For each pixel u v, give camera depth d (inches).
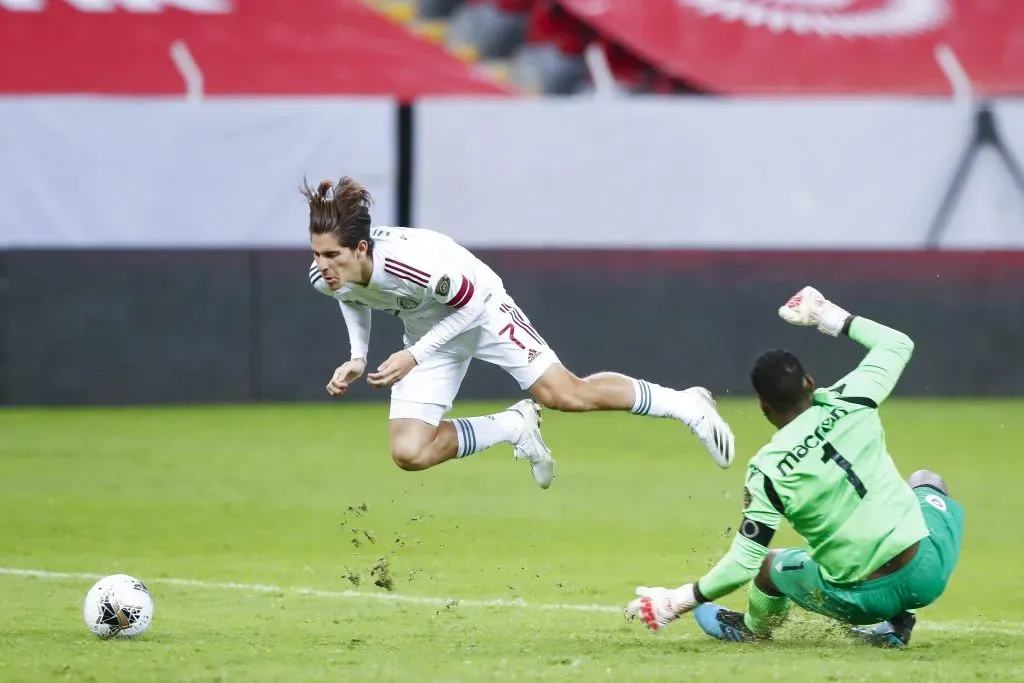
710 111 2278.5
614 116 2265.0
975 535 1234.6
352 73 2477.9
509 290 2226.9
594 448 1808.6
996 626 868.6
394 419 935.0
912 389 2295.8
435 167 2246.6
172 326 2196.1
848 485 727.1
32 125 2159.2
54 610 896.9
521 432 965.8
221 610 908.0
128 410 2160.4
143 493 1439.5
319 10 2593.5
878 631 786.2
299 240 2230.6
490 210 2256.4
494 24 2812.5
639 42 2691.9
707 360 2269.9
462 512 1341.0
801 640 798.5
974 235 2316.7
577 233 2269.9
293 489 1471.5
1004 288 2293.3
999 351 2298.2
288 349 2231.8
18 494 1430.9
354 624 860.0
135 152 2185.0
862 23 2733.8
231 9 2551.7
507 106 2251.5
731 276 2267.5
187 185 2199.8
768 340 2273.6
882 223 2303.2
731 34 2709.2
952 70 2655.0
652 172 2274.9
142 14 2507.4
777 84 2652.6
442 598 961.5
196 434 1897.1
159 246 2191.2
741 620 800.9
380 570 909.8
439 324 890.1
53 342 2166.6
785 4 2770.7
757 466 734.5
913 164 2303.2
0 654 744.3
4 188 2158.0
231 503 1384.1
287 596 962.7
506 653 756.0
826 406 742.5
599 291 2246.6
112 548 1158.3
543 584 1018.1
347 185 852.6
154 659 732.0
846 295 2279.8
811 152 2292.1
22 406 2167.8
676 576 1050.1
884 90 2640.3
